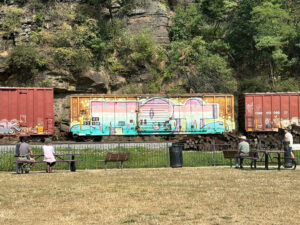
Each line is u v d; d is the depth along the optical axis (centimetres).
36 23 4050
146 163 2100
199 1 5159
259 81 4541
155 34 4538
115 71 4172
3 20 3966
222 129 3241
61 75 3800
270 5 4628
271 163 2144
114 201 1109
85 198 1156
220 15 4997
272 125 3294
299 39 4844
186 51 4506
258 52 4872
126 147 2509
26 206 1059
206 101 3244
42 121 2995
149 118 3183
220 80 4488
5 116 2912
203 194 1197
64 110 3812
